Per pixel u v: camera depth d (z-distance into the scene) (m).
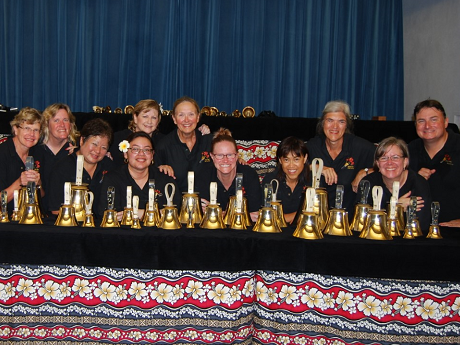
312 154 3.11
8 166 2.69
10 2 6.23
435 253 1.84
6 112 3.92
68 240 1.88
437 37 5.68
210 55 6.41
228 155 2.37
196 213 2.24
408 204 2.26
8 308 1.95
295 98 6.60
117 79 6.40
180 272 1.97
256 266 1.91
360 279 1.93
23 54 6.32
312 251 1.87
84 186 2.23
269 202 2.09
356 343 1.94
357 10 6.54
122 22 6.34
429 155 2.89
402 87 6.65
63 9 6.29
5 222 2.13
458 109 5.20
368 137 4.19
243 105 6.51
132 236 1.88
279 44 6.51
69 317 1.97
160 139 3.38
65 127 2.99
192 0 6.37
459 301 1.90
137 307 1.97
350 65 6.59
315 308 1.97
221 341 1.98
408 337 1.92
